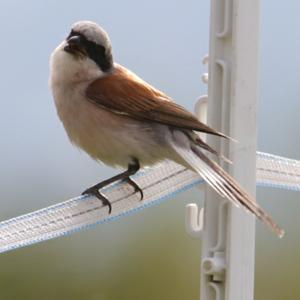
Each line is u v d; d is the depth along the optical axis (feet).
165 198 30.96
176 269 49.78
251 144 29.91
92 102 33.55
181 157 31.45
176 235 50.47
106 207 29.43
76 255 49.73
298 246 52.47
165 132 33.42
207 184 30.09
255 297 51.26
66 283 49.11
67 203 28.22
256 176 30.66
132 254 50.08
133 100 33.55
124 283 49.52
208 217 29.99
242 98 29.73
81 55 33.71
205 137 33.55
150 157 33.91
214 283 29.55
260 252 52.16
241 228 29.37
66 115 33.96
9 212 51.88
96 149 34.09
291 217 53.21
